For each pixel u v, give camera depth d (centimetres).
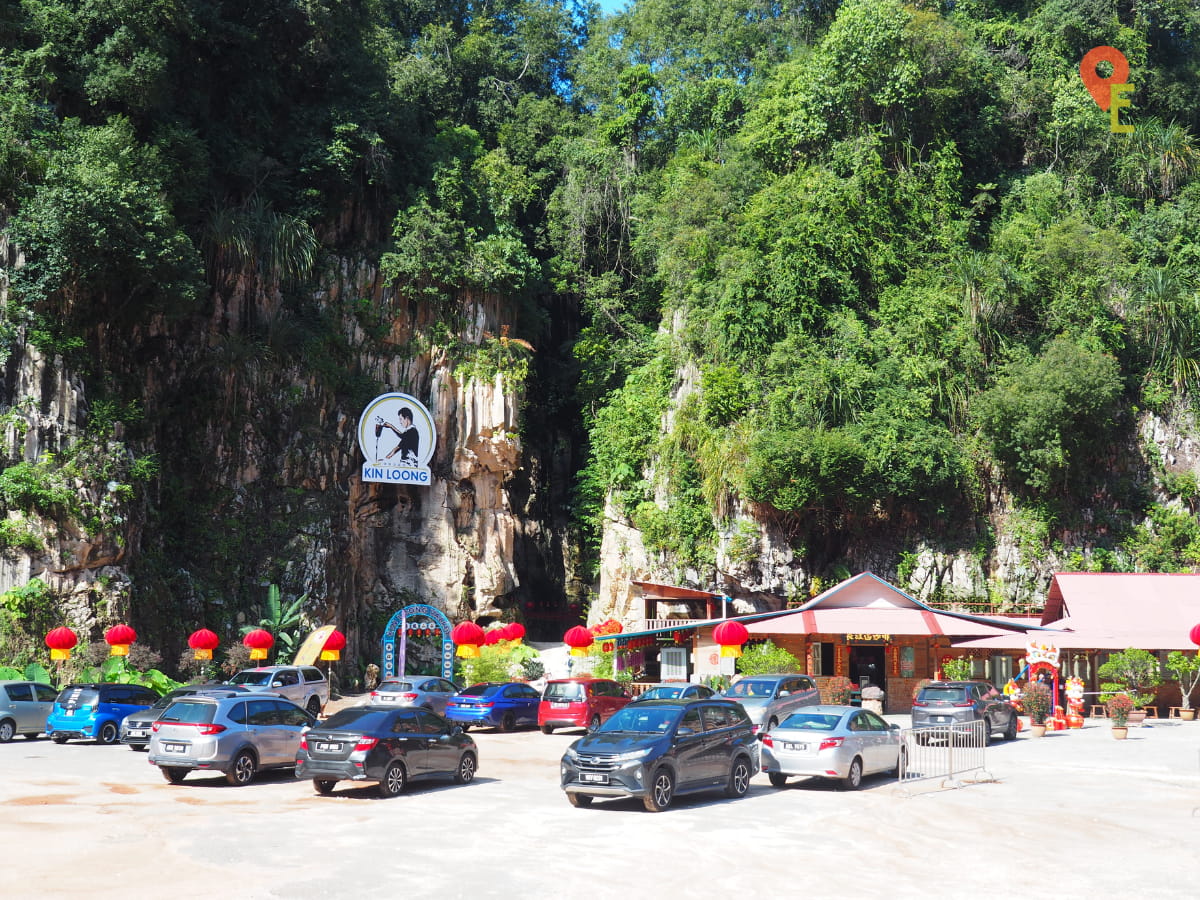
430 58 6688
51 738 3303
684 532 5350
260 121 5562
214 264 5253
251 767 2223
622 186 6638
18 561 4009
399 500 5659
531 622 6334
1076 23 6297
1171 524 5125
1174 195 6153
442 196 5962
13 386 4203
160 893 1205
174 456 5041
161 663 4553
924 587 5084
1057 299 5519
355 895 1201
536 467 6600
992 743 3241
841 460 4894
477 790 2116
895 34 5756
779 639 4450
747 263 5497
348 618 5309
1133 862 1420
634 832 1614
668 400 5722
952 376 5322
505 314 6153
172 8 4809
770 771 2162
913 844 1540
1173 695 4366
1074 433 5094
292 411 5322
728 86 6762
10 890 1219
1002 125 6222
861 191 5650
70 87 4719
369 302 5719
